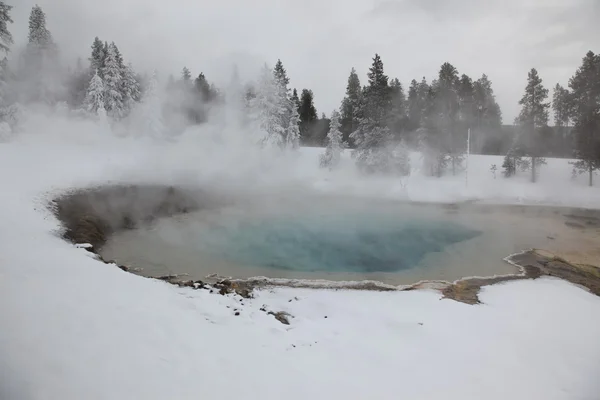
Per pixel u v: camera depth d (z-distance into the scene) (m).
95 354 4.48
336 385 4.72
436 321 7.17
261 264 11.72
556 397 4.97
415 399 4.62
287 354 5.45
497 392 4.97
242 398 4.15
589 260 12.41
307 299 8.28
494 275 10.80
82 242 11.41
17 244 8.73
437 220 18.50
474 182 26.34
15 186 14.31
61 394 3.70
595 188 23.95
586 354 6.12
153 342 5.02
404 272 11.23
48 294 5.90
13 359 4.11
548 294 8.95
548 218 19.09
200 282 8.89
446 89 28.80
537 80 25.50
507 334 6.71
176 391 4.07
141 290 6.97
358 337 6.37
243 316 6.80
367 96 27.12
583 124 24.20
